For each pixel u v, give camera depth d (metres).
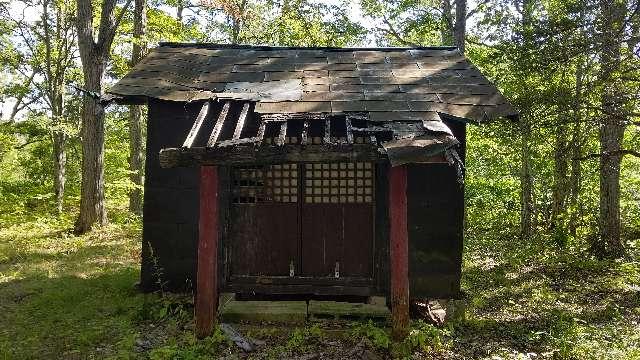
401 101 5.98
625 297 7.88
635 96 7.73
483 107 5.89
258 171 6.41
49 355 5.11
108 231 12.68
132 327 5.93
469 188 17.02
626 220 14.04
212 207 5.42
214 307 5.55
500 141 11.73
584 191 13.61
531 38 7.77
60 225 14.21
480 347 5.62
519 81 8.72
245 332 5.77
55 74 18.16
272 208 6.41
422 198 6.27
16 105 19.12
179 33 16.55
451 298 6.29
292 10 19.25
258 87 6.43
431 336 5.64
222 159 4.93
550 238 12.62
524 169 13.29
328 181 6.36
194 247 6.48
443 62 7.34
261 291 5.93
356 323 5.89
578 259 10.36
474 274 9.50
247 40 19.55
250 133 6.25
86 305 6.65
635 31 7.98
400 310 5.37
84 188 12.76
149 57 7.29
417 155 4.60
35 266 9.15
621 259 10.20
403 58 7.56
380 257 5.95
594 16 7.79
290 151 4.88
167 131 6.46
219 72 6.93
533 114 8.18
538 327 6.40
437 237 6.29
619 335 5.86
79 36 12.05
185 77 6.73
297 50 7.96
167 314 6.30
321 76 6.83
